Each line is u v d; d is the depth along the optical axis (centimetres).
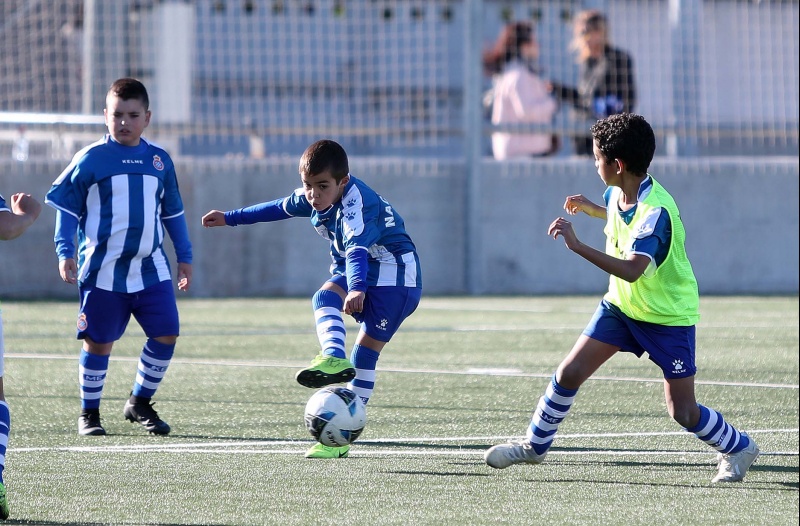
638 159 1490
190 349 3081
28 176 4691
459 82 5884
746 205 5291
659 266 1488
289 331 3541
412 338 3375
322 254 5003
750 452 1528
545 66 5697
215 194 4872
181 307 4362
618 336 1536
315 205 1664
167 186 2019
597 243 5175
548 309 4344
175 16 5088
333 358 1593
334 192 1662
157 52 5059
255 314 4103
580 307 4434
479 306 4469
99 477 1507
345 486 1463
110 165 1928
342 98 5841
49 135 5100
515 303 4606
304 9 5741
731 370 2725
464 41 5631
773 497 1421
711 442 1523
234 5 5672
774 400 2261
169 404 2183
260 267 4938
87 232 1922
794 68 5869
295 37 5612
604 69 5209
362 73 5903
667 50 5838
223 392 2339
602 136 1504
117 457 1659
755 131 5372
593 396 2306
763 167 5300
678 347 1510
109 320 1903
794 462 1661
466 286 5122
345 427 1594
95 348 1895
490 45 6147
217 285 4891
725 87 5825
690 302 1518
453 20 5869
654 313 1501
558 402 1535
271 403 2197
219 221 1869
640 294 1502
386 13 5641
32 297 4691
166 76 5075
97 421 1891
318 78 5812
